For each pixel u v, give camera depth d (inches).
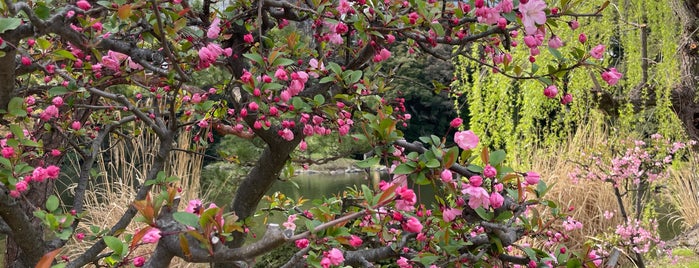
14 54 54.7
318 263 53.1
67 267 58.5
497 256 60.9
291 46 68.3
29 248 60.4
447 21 70.9
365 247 80.2
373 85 82.7
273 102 64.5
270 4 66.1
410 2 67.2
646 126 194.2
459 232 61.8
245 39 66.9
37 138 84.0
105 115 100.4
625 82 174.9
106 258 61.0
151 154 156.8
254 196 85.8
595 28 159.5
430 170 52.2
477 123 156.3
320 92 74.2
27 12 49.2
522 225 66.6
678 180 236.7
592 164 201.5
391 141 58.1
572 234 185.9
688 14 176.1
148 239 39.2
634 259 173.5
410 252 66.7
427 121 842.8
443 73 440.5
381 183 56.3
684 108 187.2
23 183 51.4
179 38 67.7
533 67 68.1
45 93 80.8
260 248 38.4
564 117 176.1
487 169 51.2
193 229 40.9
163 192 44.4
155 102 75.4
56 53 57.6
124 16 51.5
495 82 151.7
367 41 68.8
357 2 71.1
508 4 58.6
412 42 87.4
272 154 81.4
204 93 84.5
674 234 230.1
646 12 171.6
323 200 80.0
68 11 53.9
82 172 71.5
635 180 182.2
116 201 149.6
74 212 65.3
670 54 169.0
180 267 136.3
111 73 73.2
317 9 66.6
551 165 215.2
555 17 67.3
